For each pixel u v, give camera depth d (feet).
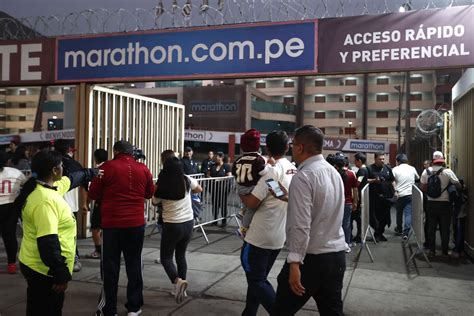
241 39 23.36
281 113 219.61
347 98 226.38
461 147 27.20
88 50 26.21
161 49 24.81
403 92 214.28
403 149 111.45
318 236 9.49
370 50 21.38
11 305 15.64
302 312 15.21
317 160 9.84
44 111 216.54
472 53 19.88
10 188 18.92
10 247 19.43
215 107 194.39
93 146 27.84
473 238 23.32
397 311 15.46
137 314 14.51
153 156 33.86
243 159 12.53
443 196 23.54
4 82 27.84
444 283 18.90
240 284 18.30
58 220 9.74
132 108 31.58
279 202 12.51
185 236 16.29
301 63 22.41
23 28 26.91
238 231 14.26
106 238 14.25
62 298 10.25
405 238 28.76
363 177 28.32
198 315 14.90
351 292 17.56
